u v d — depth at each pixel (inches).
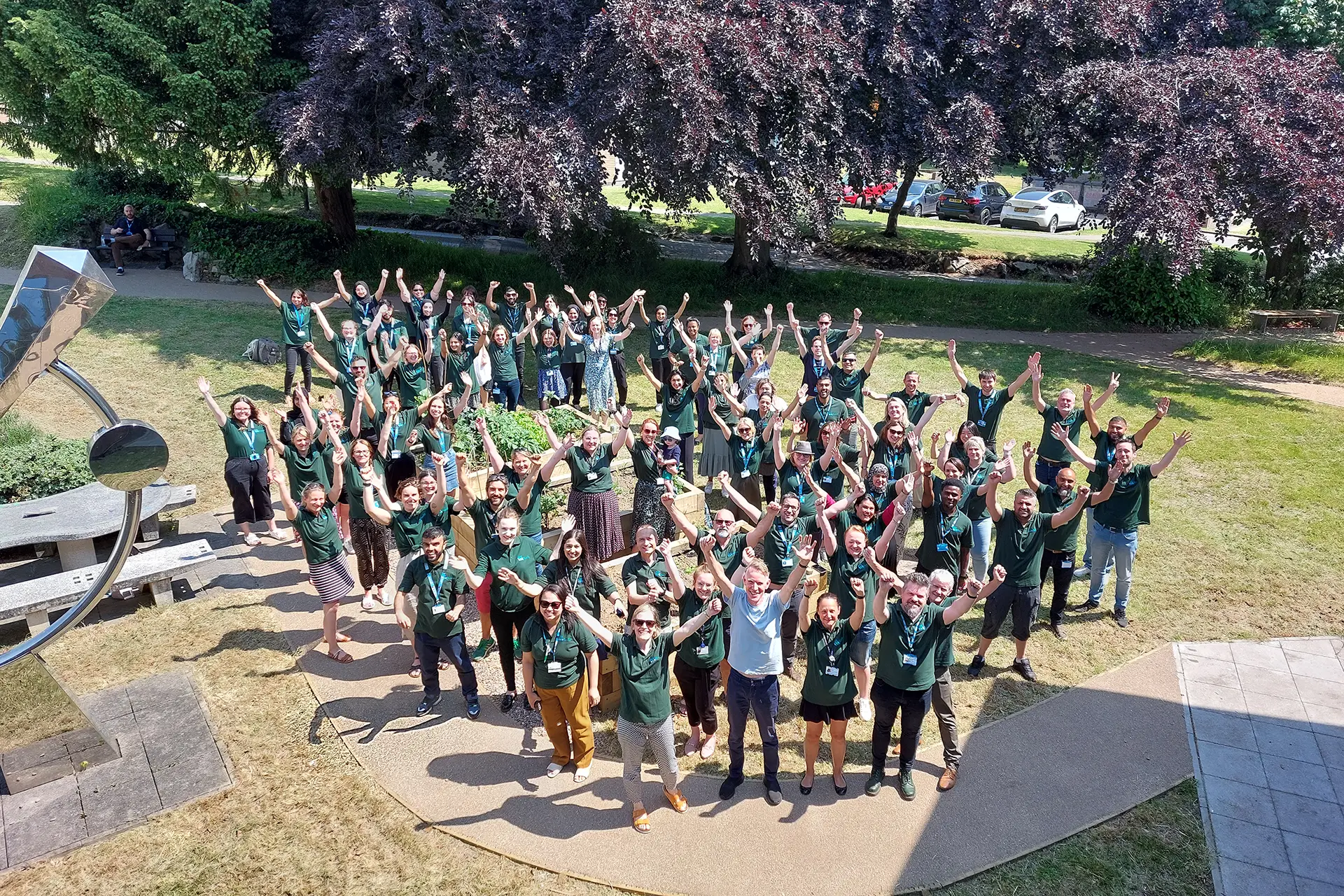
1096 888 232.1
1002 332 756.6
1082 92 634.2
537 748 278.1
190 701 293.6
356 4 627.5
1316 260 794.2
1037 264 922.7
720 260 923.4
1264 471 485.1
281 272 775.1
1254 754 281.1
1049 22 633.0
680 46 550.3
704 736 277.3
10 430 454.3
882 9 634.2
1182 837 248.8
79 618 260.5
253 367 590.9
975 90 662.5
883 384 611.2
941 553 313.9
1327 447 516.7
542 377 511.5
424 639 278.2
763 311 785.6
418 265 812.0
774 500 413.4
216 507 424.8
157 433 237.6
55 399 526.0
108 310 682.2
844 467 327.6
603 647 283.9
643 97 566.9
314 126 593.0
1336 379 641.0
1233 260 860.6
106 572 258.7
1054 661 327.0
